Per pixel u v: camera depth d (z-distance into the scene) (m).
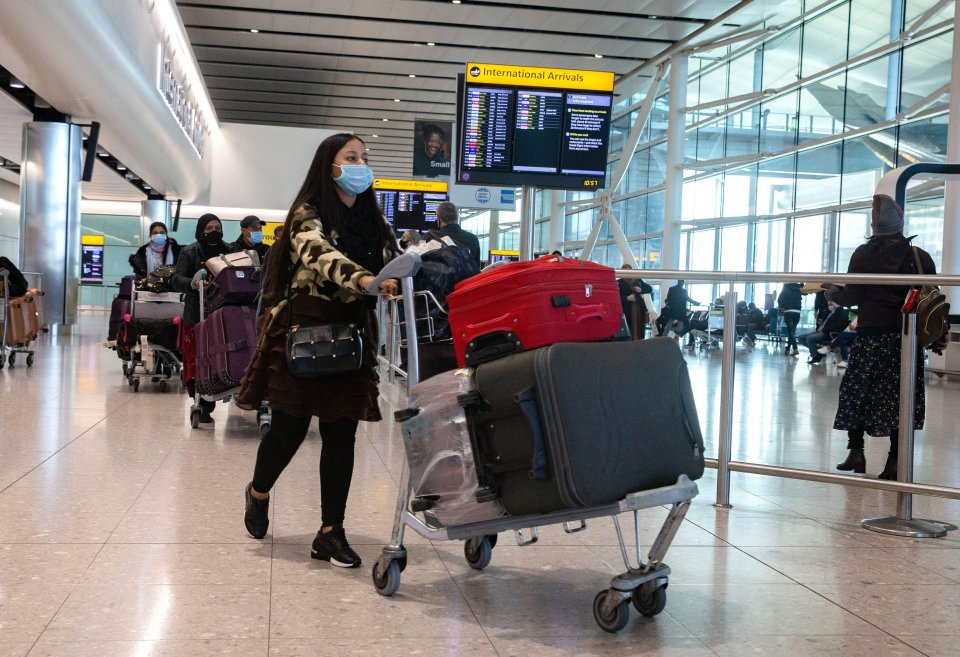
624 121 28.73
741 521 3.86
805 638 2.46
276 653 2.24
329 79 27.39
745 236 21.78
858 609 2.72
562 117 8.59
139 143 18.52
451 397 2.58
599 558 3.20
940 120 15.28
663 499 2.39
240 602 2.61
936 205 15.34
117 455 4.86
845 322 14.29
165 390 8.16
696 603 2.74
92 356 11.73
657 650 2.34
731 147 22.31
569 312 2.55
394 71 26.11
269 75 27.02
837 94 18.27
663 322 15.12
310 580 2.86
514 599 2.73
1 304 9.45
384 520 3.67
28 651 2.19
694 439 2.58
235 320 5.66
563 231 32.31
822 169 18.89
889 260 4.76
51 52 12.33
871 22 17.17
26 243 15.92
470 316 2.65
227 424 6.27
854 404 4.90
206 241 6.86
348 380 3.10
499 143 8.58
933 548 3.49
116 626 2.38
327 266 2.86
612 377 2.43
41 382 8.38
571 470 2.32
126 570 2.87
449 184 19.41
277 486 4.24
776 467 4.04
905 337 3.86
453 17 20.69
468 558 3.07
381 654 2.26
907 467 3.86
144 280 8.22
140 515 3.59
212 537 3.31
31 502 3.72
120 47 13.96
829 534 3.67
